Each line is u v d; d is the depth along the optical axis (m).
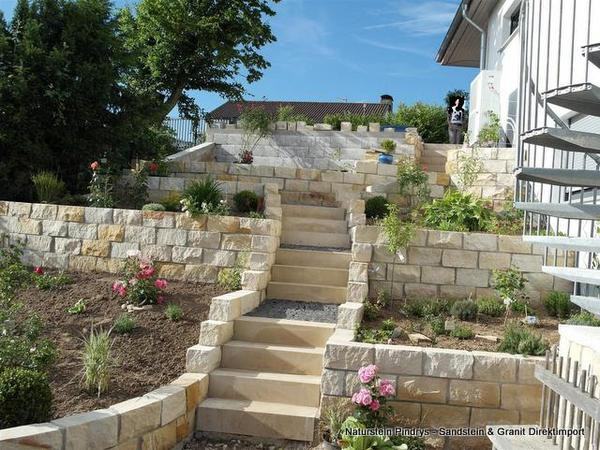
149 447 4.54
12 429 3.70
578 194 8.02
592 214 4.79
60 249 8.29
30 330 5.27
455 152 11.57
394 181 10.84
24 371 4.16
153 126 13.98
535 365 4.64
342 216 9.88
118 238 8.14
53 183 9.09
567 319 6.73
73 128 9.71
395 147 13.22
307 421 5.19
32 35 9.14
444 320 6.61
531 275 7.30
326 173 11.05
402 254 7.44
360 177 11.00
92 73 9.43
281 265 8.07
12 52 9.17
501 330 6.34
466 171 10.47
